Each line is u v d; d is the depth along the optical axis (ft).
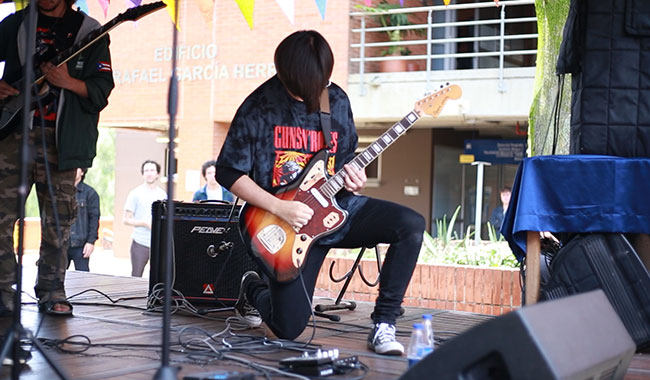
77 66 14.23
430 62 40.09
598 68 13.28
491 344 6.94
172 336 12.35
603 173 12.55
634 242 13.03
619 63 13.21
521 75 38.58
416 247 11.47
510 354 6.86
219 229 15.74
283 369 9.80
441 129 50.70
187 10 47.03
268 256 11.69
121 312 14.93
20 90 13.65
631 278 12.37
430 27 39.68
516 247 13.33
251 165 11.84
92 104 14.23
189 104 47.24
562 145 19.61
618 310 12.32
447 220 51.26
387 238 11.60
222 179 11.82
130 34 48.80
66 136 14.03
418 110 12.02
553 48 20.30
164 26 47.83
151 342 11.78
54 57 13.78
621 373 8.48
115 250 52.31
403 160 50.93
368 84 41.55
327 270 24.43
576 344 7.25
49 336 12.22
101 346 11.39
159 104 48.19
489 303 22.31
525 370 6.79
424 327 9.75
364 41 42.27
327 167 11.96
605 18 13.24
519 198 12.78
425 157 50.21
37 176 14.42
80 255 25.80
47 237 14.46
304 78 11.44
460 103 39.37
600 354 7.54
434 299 23.06
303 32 11.70
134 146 51.29
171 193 8.18
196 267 15.70
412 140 50.57
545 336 6.92
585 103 13.34
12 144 14.15
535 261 12.92
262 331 13.15
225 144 11.80
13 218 14.33
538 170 12.75
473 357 7.01
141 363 10.27
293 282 11.73
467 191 51.62
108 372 9.71
